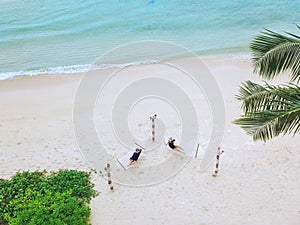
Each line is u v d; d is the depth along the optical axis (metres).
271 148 12.71
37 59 20.73
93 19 27.41
